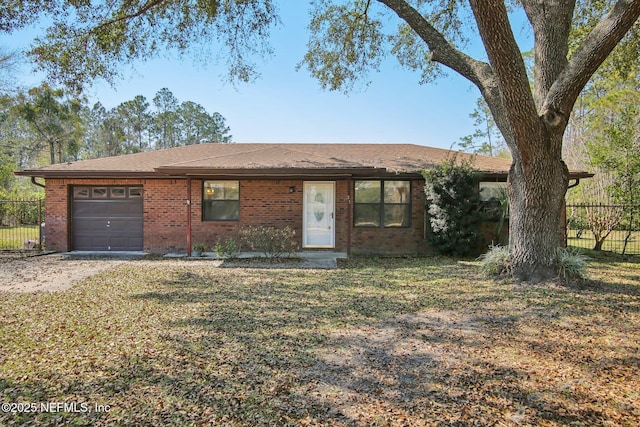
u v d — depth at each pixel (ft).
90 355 13.23
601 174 50.16
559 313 18.11
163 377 11.58
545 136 22.77
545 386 11.06
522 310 18.66
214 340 14.78
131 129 152.66
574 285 23.26
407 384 11.21
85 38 27.89
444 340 14.82
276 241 38.09
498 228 38.34
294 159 38.65
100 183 40.24
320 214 40.73
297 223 40.06
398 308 19.33
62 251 39.99
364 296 21.86
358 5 35.40
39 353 13.39
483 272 27.20
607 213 42.65
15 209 62.23
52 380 11.36
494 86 24.72
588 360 12.87
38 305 19.77
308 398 10.39
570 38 34.24
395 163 41.70
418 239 40.14
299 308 19.40
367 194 40.50
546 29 25.08
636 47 32.94
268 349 13.91
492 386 11.06
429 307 19.44
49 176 39.04
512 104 21.07
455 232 36.06
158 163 41.81
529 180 23.97
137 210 40.55
